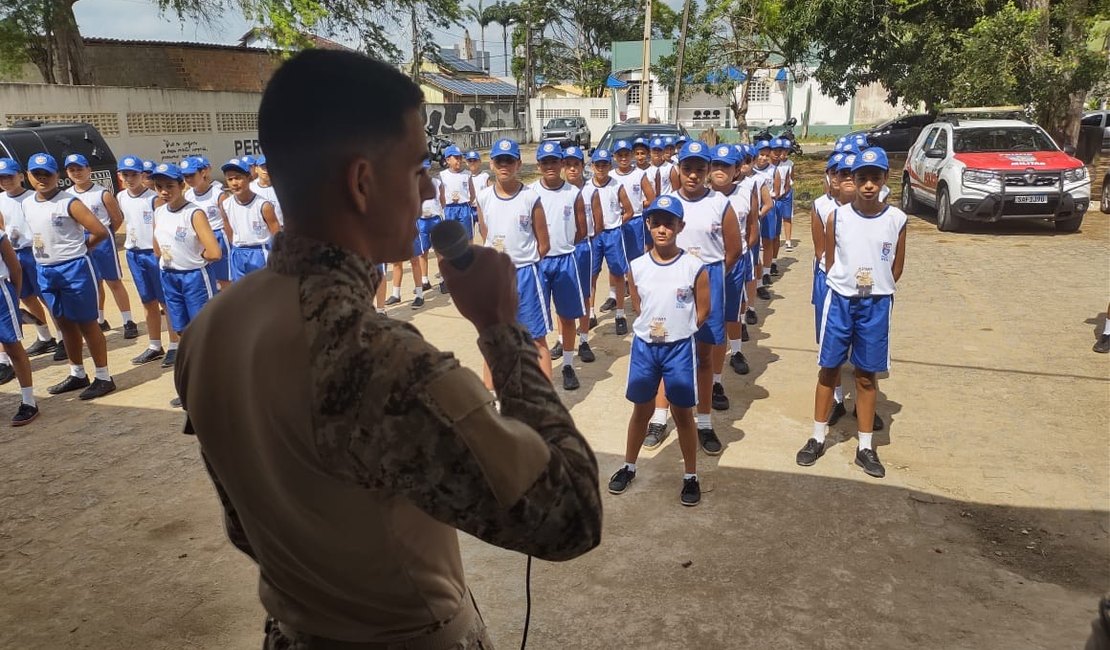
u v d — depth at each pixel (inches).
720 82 1099.3
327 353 35.5
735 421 201.8
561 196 220.8
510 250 213.0
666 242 151.4
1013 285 330.3
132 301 366.3
